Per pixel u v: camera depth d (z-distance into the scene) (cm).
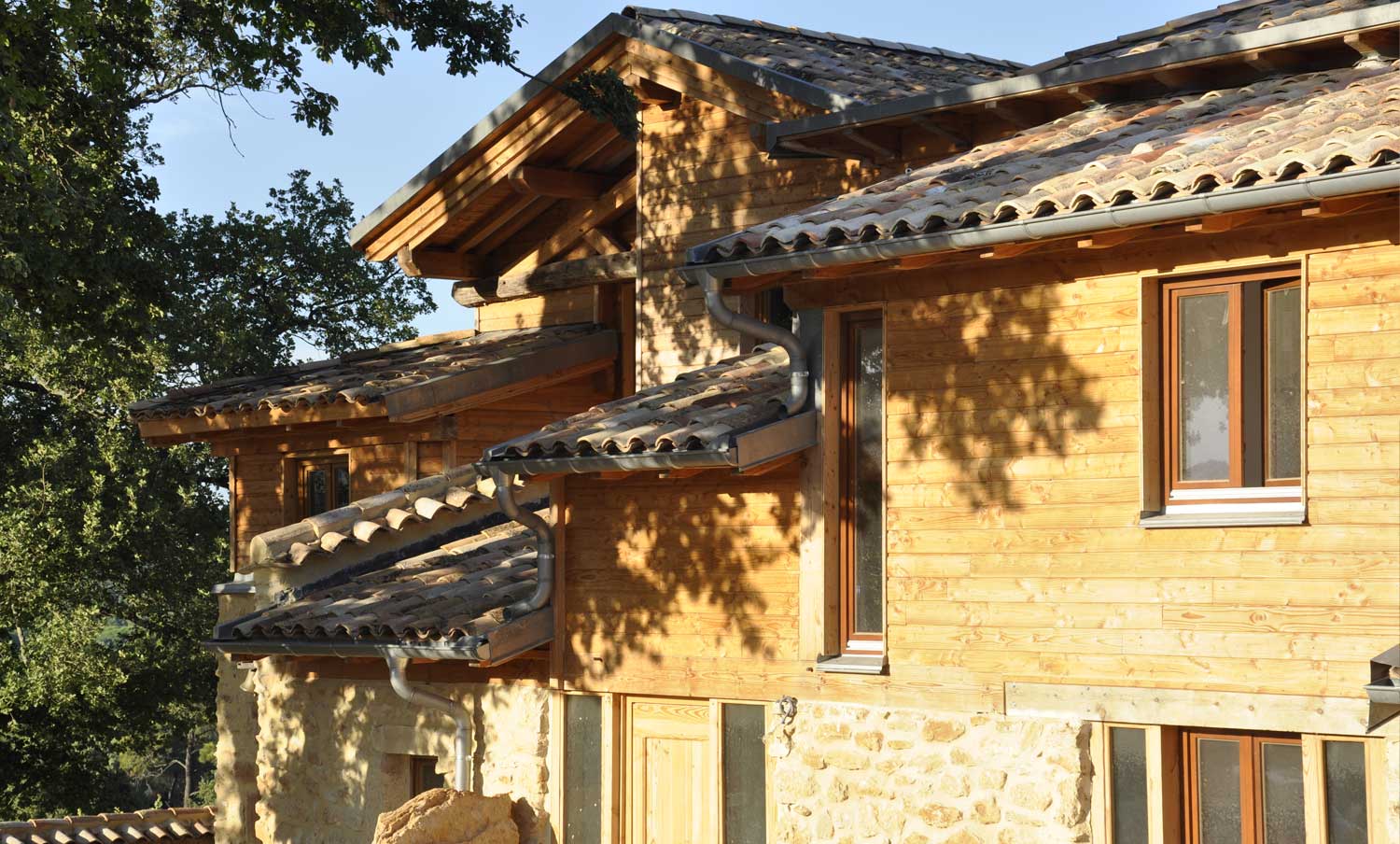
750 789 1141
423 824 1125
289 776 1452
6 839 1925
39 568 2641
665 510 1191
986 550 1007
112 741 3102
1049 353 984
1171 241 933
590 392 1683
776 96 1423
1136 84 1153
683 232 1530
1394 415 848
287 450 1755
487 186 1641
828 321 1104
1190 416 945
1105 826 946
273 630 1341
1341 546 862
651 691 1186
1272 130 900
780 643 1118
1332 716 858
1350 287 866
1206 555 912
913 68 1525
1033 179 966
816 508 1102
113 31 1764
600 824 1219
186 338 2766
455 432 1585
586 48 1532
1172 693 919
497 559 1384
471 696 1306
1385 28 1003
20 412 2716
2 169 1501
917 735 1026
